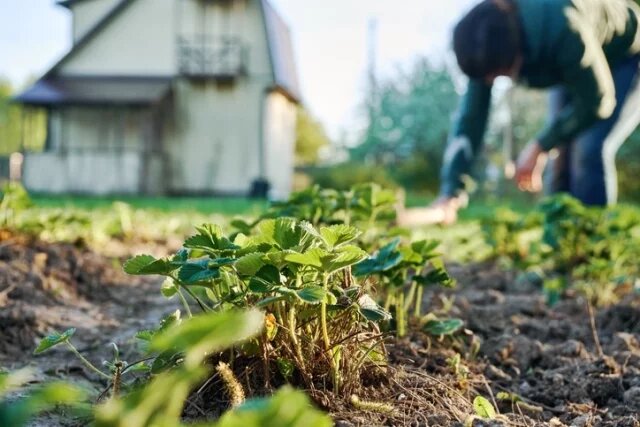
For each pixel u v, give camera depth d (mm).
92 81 20500
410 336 2561
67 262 4133
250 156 20828
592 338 3121
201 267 1672
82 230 5383
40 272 3803
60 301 3623
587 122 4918
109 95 19625
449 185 5328
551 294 3689
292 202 3207
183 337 858
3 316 2982
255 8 20500
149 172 20125
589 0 4887
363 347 2002
